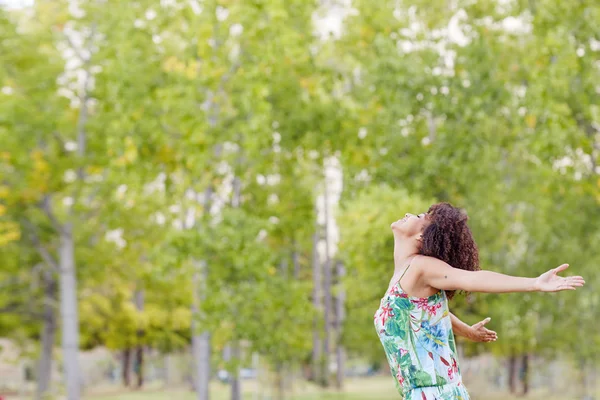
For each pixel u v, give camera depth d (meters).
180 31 22.64
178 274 24.33
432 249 4.02
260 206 23.78
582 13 18.11
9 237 25.98
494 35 23.53
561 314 25.78
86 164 25.78
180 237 20.34
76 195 27.00
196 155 21.06
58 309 34.03
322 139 23.61
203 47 21.06
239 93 21.70
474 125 23.45
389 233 21.70
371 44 24.16
